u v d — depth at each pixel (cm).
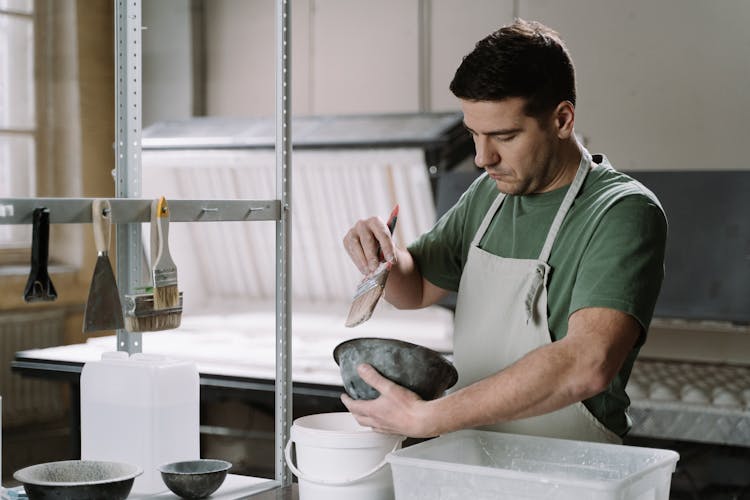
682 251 342
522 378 147
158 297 160
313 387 342
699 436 309
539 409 148
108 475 155
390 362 150
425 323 443
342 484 152
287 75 185
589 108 468
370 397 153
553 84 165
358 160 393
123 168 183
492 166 172
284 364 186
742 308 332
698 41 442
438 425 146
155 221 159
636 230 163
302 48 537
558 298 176
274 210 183
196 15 557
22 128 539
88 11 551
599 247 164
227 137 421
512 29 167
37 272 141
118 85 182
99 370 170
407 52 508
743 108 436
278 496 173
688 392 323
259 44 549
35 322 533
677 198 346
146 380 166
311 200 439
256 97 551
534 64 162
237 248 474
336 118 429
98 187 561
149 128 460
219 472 163
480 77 162
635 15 454
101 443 170
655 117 454
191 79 559
